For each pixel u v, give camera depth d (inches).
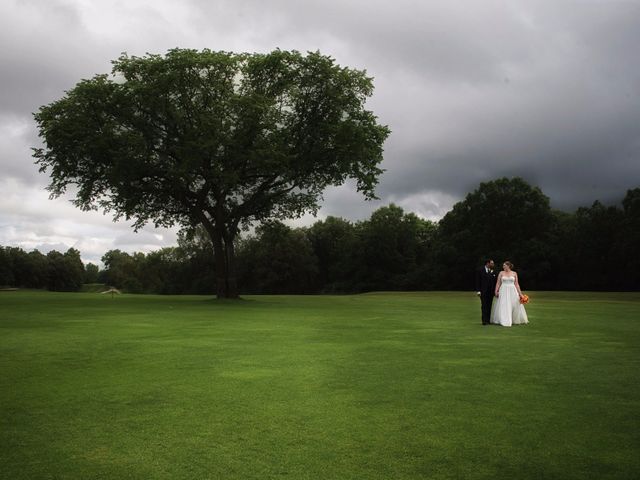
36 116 1298.0
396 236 3818.9
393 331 601.6
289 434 217.3
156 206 1521.9
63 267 4335.6
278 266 3757.4
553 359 397.7
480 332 589.3
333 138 1336.1
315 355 418.3
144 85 1250.0
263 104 1259.8
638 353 426.6
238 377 330.0
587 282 2819.9
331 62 1360.7
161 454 195.3
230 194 1481.3
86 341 506.3
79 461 188.5
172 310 982.4
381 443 206.1
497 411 249.9
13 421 235.9
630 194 2687.0
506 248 3011.8
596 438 211.0
